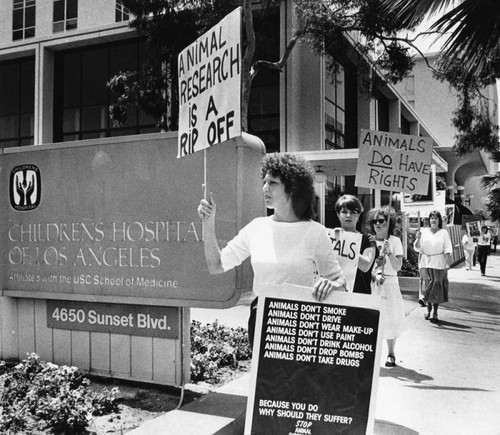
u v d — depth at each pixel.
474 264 25.30
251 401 2.94
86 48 23.88
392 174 6.36
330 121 21.03
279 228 3.12
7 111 25.81
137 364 5.02
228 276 4.60
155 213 4.92
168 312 4.88
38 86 23.83
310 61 18.80
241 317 9.53
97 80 23.83
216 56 3.61
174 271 4.82
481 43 7.82
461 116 17.44
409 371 6.12
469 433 4.13
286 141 18.69
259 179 4.85
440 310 11.06
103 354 5.20
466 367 6.34
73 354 5.36
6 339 5.71
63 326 5.39
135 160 5.02
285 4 18.28
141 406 4.47
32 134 25.27
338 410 2.89
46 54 23.94
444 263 9.52
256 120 19.62
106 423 4.05
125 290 5.04
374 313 2.92
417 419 4.47
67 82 24.41
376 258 5.82
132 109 23.02
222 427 3.82
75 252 5.30
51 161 5.45
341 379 2.91
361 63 16.41
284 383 2.93
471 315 10.47
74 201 5.31
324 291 2.89
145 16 15.30
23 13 25.59
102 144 5.18
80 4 24.56
